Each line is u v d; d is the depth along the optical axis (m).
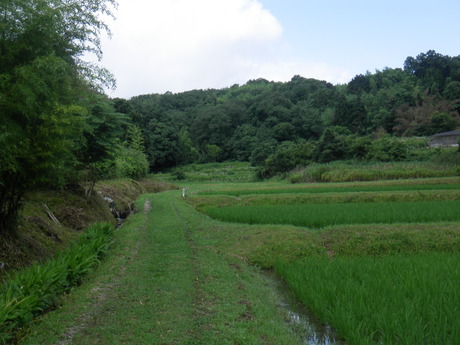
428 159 39.22
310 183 36.16
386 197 19.72
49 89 7.12
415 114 69.06
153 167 74.44
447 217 12.78
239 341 4.79
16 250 8.30
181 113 114.00
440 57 104.50
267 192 26.44
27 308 5.14
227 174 66.75
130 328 5.18
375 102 83.62
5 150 6.32
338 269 7.83
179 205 22.61
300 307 6.62
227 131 97.81
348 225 11.77
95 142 15.59
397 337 4.66
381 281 6.66
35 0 7.07
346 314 5.31
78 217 14.18
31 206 11.73
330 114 90.50
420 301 5.65
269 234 11.86
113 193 22.72
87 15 8.73
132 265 8.68
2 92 6.25
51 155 7.79
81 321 5.42
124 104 55.09
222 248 11.31
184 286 7.08
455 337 4.47
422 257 8.65
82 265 7.61
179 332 5.05
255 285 7.68
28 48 6.96
